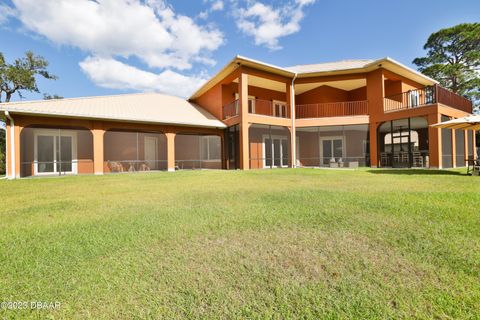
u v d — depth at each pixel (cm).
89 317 163
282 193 547
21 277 213
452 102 1370
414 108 1297
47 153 1375
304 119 1609
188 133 1639
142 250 262
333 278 203
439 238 271
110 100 1628
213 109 1817
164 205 463
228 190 618
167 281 203
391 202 427
